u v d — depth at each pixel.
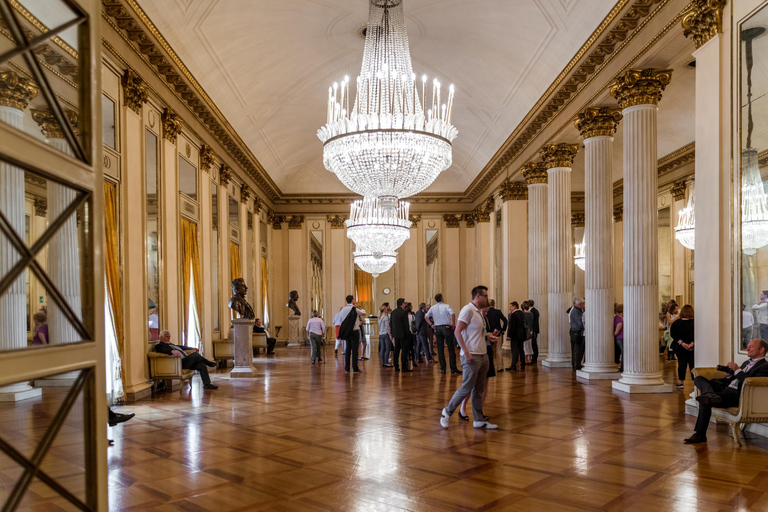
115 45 8.52
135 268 9.09
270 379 11.14
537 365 13.34
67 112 2.22
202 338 12.78
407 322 12.18
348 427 6.43
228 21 10.46
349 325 12.11
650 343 8.91
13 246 1.83
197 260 12.54
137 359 9.00
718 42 6.65
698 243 7.00
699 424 5.58
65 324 2.10
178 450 5.43
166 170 10.70
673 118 13.62
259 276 20.27
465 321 6.23
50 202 2.02
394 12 10.03
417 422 6.70
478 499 3.95
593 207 10.79
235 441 5.79
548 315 13.58
